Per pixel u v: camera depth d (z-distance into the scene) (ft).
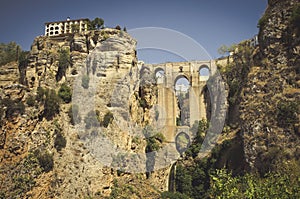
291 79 310.04
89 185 249.34
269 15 367.45
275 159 256.93
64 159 255.09
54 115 275.59
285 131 271.08
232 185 164.45
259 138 282.77
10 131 253.03
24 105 266.77
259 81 335.06
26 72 323.78
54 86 309.63
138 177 288.92
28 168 241.14
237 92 411.13
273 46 345.10
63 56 324.39
